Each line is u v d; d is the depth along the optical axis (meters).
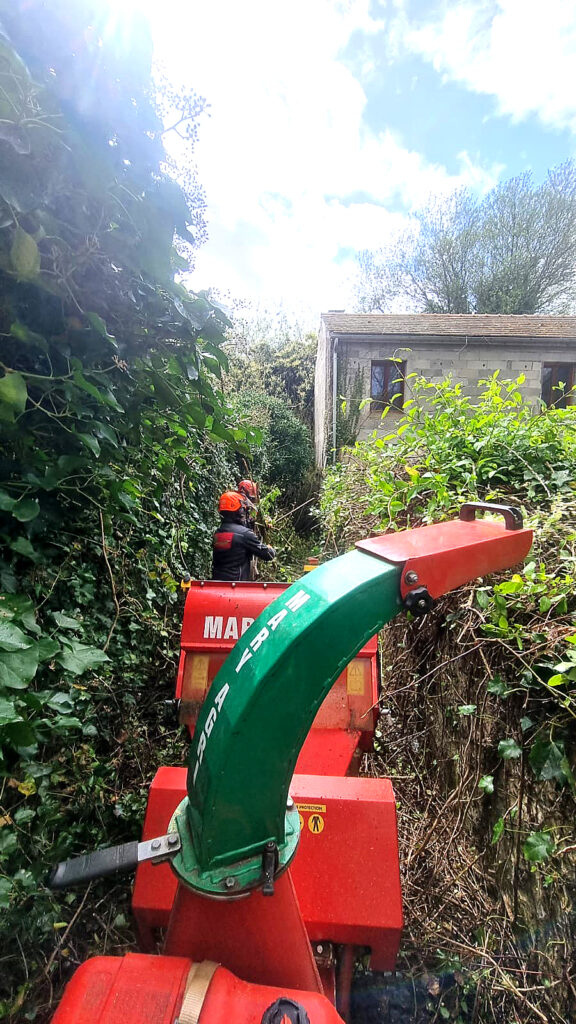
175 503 4.59
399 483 3.14
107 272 1.72
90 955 1.85
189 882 0.95
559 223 23.16
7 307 1.50
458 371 13.39
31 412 1.75
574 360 13.32
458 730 2.36
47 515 1.96
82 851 2.07
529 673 1.69
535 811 1.73
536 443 2.83
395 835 1.48
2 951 1.55
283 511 11.41
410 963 1.92
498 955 1.79
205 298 2.25
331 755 2.15
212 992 0.85
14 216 1.33
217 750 0.92
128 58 1.53
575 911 1.48
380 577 0.96
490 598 1.95
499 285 24.44
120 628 2.86
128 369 1.99
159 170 1.81
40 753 1.96
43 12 1.36
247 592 2.63
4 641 1.28
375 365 13.47
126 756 2.62
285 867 0.98
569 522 2.19
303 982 1.03
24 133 1.28
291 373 21.38
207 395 2.29
